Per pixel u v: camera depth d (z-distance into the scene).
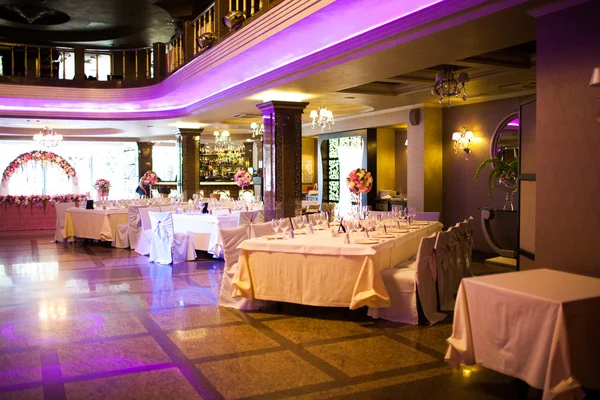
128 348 4.90
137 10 12.45
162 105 13.01
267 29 6.55
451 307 6.15
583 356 3.59
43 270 8.88
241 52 7.35
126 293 7.13
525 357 3.71
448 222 11.55
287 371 4.32
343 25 6.07
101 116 13.44
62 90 11.95
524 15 4.81
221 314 6.05
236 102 10.24
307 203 13.83
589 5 4.39
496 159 9.95
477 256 10.20
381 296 5.46
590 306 3.61
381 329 5.45
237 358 4.62
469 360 4.11
